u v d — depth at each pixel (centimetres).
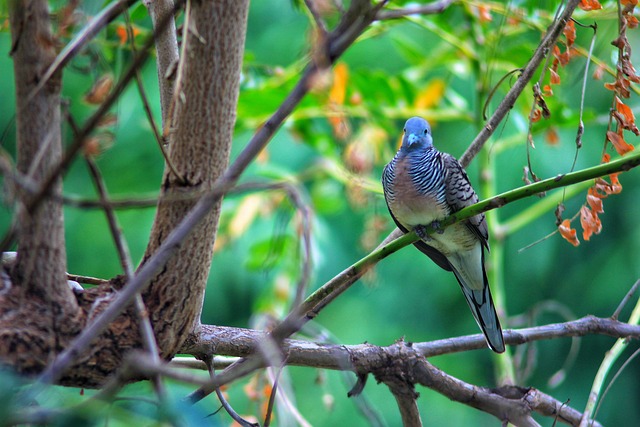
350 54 1653
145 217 1683
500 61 1034
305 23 1652
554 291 1809
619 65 626
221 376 460
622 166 532
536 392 678
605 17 882
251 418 770
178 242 445
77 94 1362
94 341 532
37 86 475
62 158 455
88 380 539
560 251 1798
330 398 853
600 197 642
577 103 1589
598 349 1875
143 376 551
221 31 534
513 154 1620
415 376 649
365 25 423
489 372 1861
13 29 474
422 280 1792
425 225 921
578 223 1750
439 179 886
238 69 552
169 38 608
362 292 1802
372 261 616
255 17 1677
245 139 1590
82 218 1692
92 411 376
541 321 1831
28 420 371
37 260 511
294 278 1084
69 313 529
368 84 1069
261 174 1103
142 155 1681
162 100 616
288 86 1027
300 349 639
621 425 1852
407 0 1001
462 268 943
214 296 1697
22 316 517
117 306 433
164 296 559
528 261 1762
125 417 389
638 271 1711
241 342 634
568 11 621
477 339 727
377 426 639
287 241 1095
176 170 554
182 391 565
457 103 1125
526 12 932
